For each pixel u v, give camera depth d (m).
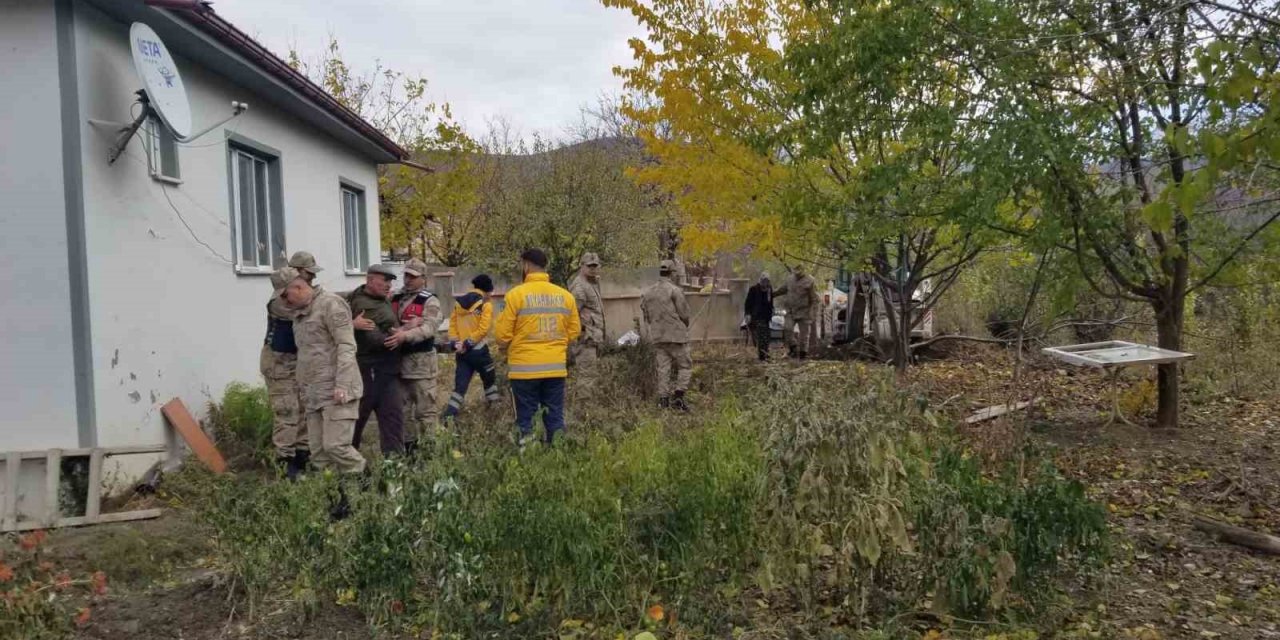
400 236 21.75
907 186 8.86
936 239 11.71
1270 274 8.34
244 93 9.32
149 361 7.30
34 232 6.43
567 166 21.00
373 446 7.75
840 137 10.05
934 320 17.61
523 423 7.58
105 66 6.81
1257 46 4.83
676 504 4.35
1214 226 8.03
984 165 7.57
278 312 7.16
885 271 12.32
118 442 6.75
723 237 12.24
